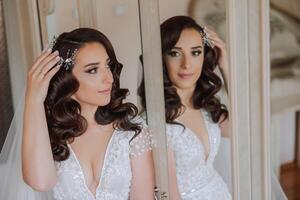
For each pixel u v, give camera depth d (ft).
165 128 3.62
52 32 4.71
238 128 3.19
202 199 3.55
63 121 3.50
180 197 3.67
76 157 3.56
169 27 3.46
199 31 3.26
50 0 4.60
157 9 3.46
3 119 5.08
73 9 4.39
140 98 3.76
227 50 3.10
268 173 3.14
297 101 2.82
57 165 3.55
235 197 3.31
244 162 3.24
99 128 3.60
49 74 3.32
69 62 3.36
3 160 3.93
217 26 3.15
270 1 2.84
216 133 3.36
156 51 3.55
